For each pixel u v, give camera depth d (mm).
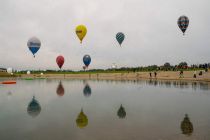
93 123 12070
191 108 16156
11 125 12039
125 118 13227
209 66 63250
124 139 9133
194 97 22547
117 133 10000
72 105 18797
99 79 67562
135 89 32312
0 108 17812
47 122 12633
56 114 14992
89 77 85812
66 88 37000
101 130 10570
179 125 11195
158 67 85312
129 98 22641
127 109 16328
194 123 11562
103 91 30578
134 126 11203
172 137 9219
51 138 9641
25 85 45562
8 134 10344
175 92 27188
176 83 41344
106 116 13938
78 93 28672
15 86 42906
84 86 40562
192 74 59094
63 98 23734
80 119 13234
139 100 21047
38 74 116812
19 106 18797
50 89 35469
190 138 9039
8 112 16000
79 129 10883
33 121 12961
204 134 9508
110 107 17406
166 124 11477
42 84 48375
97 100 21641
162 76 64688
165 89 31094
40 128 11297
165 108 16375
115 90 31609
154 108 16500
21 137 9875
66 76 101750
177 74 63500
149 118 13086
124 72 97438
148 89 31828
